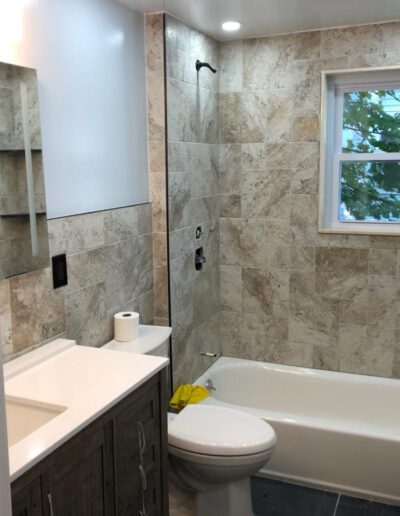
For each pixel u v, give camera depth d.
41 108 2.03
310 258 3.33
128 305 2.68
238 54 3.29
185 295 3.11
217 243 3.52
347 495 2.71
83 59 2.26
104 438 1.64
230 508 2.39
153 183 2.86
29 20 1.94
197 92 3.10
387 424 3.21
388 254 3.15
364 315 3.27
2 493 1.03
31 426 1.69
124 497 1.77
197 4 2.57
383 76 3.14
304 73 3.17
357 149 3.31
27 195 1.94
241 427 2.38
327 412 3.35
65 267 2.18
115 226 2.53
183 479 2.41
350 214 3.39
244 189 3.42
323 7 2.67
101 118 2.41
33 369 1.91
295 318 3.43
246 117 3.34
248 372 3.50
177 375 3.07
